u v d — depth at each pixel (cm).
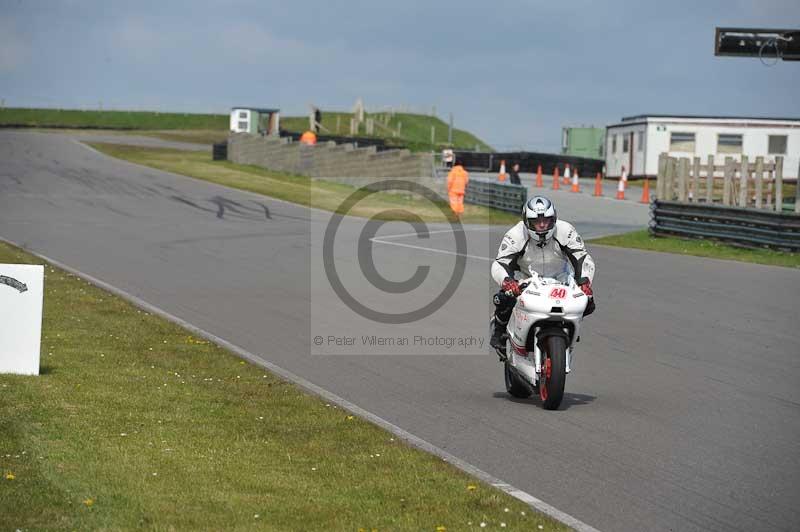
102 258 4416
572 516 1302
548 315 1891
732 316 3125
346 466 1482
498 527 1216
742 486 1445
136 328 2752
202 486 1343
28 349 2073
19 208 6625
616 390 2142
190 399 1928
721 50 5191
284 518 1223
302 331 2834
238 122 13838
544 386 1939
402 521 1227
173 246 4894
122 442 1559
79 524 1166
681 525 1275
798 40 5147
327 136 13538
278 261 4400
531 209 1898
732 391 2133
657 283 3828
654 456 1605
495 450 1639
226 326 2894
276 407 1892
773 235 4825
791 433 1770
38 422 1655
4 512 1192
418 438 1697
